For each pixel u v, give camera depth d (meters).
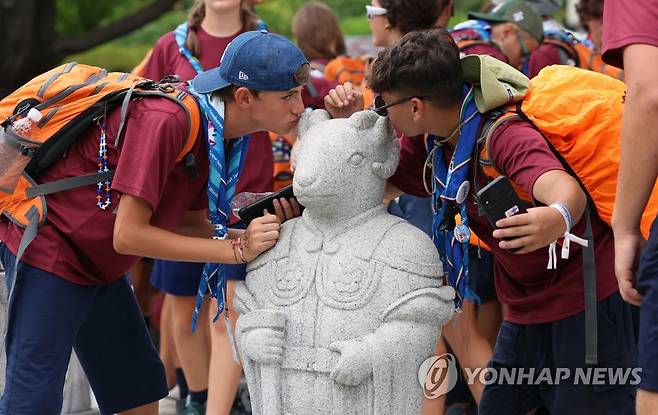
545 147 3.22
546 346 3.71
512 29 5.45
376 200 3.36
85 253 3.66
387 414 3.22
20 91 3.66
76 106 3.56
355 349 3.17
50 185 3.60
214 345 4.84
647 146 2.98
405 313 3.21
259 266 3.40
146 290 7.00
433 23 4.74
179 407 5.74
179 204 3.62
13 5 10.76
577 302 3.58
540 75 3.51
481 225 3.62
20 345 3.62
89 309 3.78
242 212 3.55
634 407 3.68
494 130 3.30
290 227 3.42
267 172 5.04
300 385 3.27
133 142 3.42
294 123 3.53
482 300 4.79
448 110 3.39
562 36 5.85
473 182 3.39
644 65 2.96
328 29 6.31
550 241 3.06
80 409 5.52
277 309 3.31
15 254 3.65
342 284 3.24
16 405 3.58
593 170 3.36
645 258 2.98
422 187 3.73
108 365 4.00
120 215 3.42
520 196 3.33
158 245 3.43
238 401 5.53
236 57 3.45
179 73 5.09
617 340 3.61
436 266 3.28
